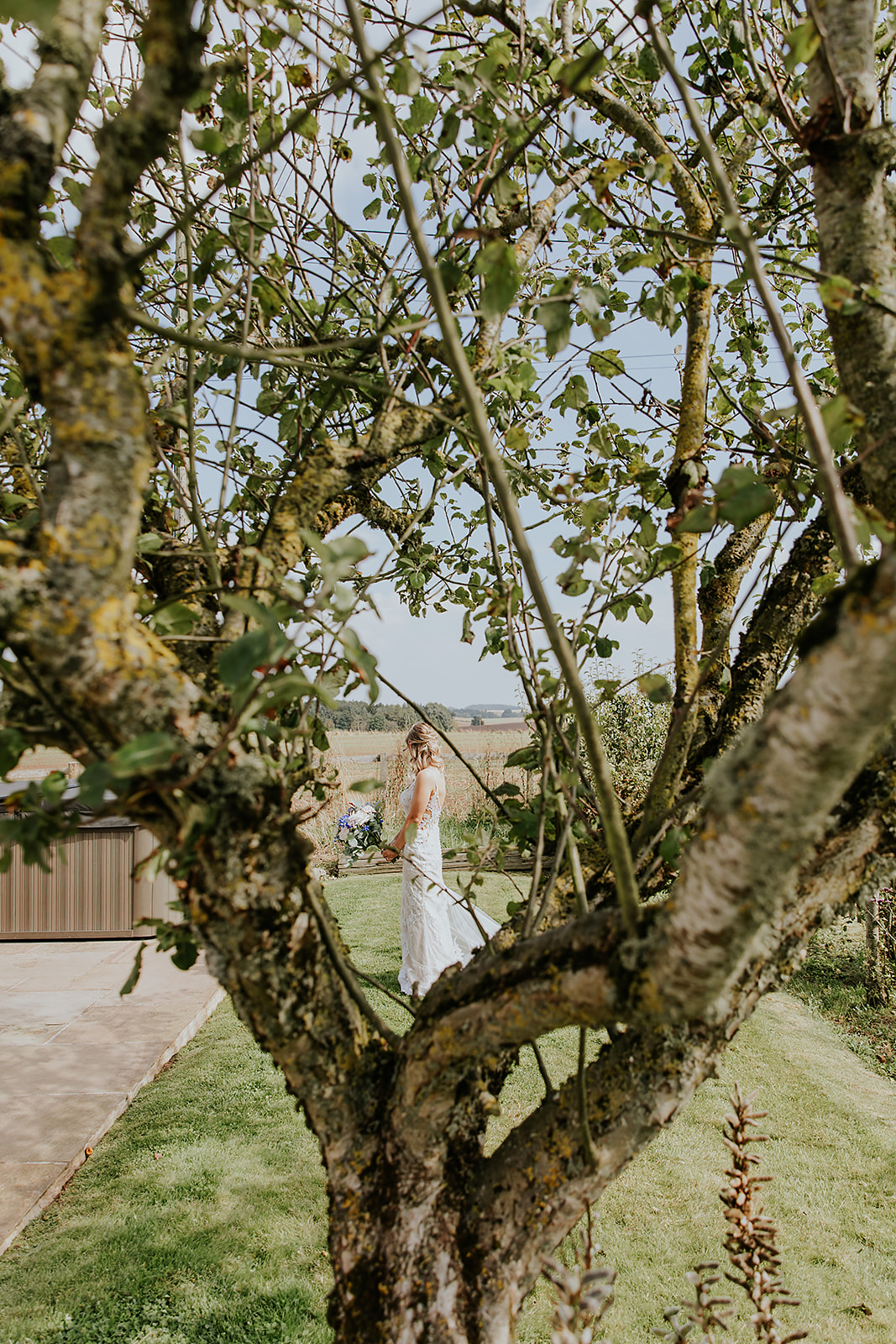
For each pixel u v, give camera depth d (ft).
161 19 2.63
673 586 4.86
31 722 3.31
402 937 17.39
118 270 2.76
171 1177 11.49
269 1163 11.84
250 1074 14.69
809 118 3.56
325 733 4.98
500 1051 3.26
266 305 5.36
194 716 3.06
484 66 4.37
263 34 4.83
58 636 2.77
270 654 2.75
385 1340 3.44
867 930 18.13
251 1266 9.68
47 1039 15.96
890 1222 10.47
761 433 5.69
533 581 2.77
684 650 4.72
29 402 5.32
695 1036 3.56
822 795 2.21
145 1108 13.52
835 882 3.55
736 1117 4.99
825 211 3.58
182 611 3.73
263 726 3.51
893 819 3.51
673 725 4.51
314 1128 3.84
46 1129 12.52
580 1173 3.60
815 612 5.25
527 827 4.96
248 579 4.22
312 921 3.43
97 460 2.76
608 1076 3.70
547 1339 8.65
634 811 5.35
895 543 2.07
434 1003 3.48
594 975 2.81
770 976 3.58
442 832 32.96
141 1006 17.76
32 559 2.82
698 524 3.53
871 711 2.06
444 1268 3.55
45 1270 9.66
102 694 2.87
